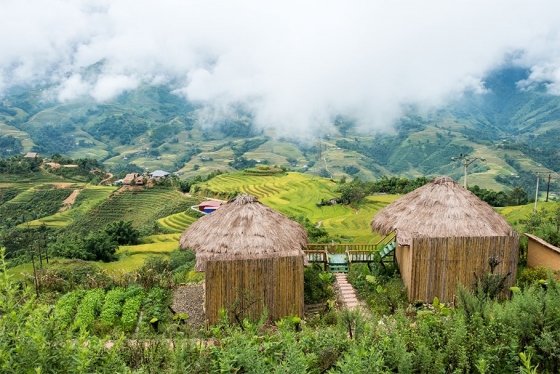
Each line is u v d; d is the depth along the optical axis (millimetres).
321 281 17812
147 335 11961
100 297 16969
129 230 54562
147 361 8125
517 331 7703
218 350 7734
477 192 68125
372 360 6598
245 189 98125
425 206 17766
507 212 44219
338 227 52281
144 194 93875
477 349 7402
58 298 17328
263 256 14938
